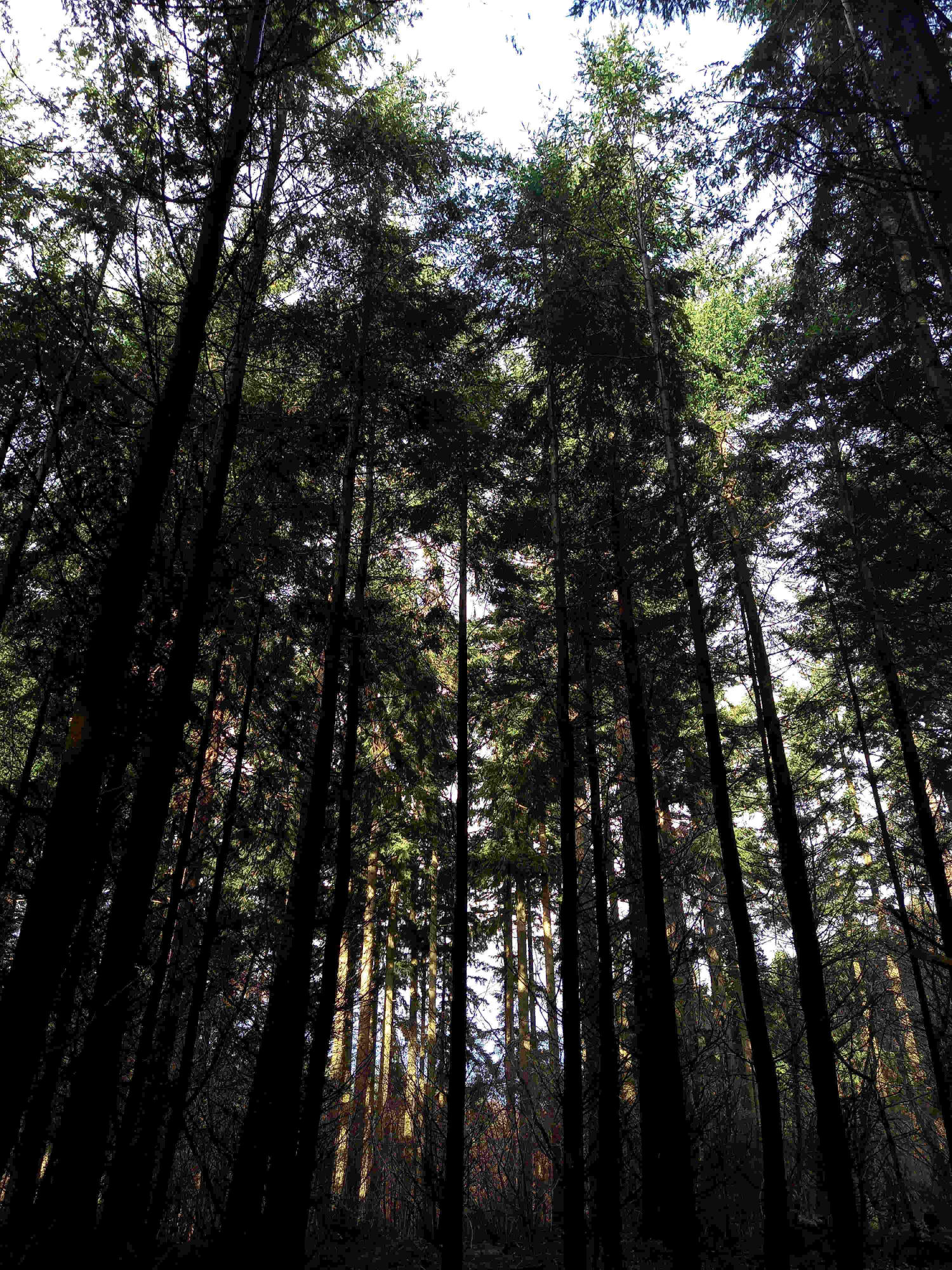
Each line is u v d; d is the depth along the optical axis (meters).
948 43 5.04
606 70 10.84
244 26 5.63
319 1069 8.15
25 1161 5.39
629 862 12.25
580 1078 8.01
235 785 8.95
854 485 11.30
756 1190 10.94
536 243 11.12
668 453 9.70
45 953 3.32
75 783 3.60
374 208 9.05
